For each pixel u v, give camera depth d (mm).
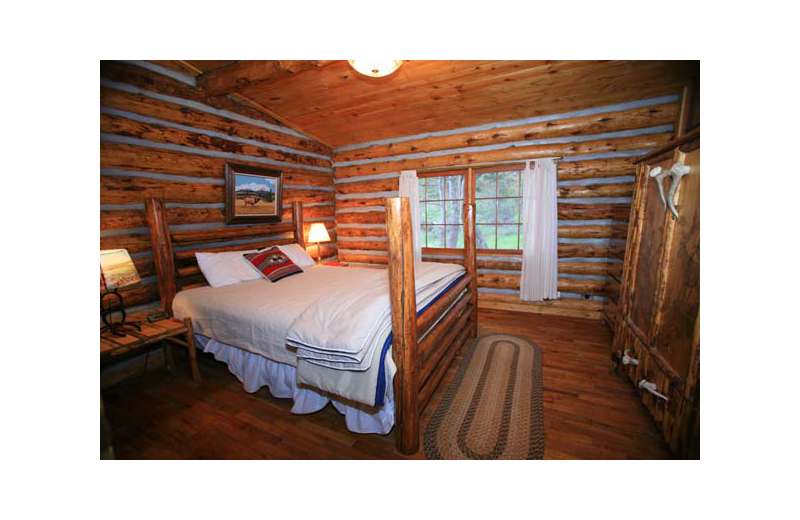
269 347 1987
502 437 1709
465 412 1928
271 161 3736
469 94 3139
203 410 2006
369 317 1641
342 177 4793
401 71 2752
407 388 1549
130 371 2457
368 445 1688
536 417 1864
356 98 3250
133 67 2385
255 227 3449
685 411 1369
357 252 4910
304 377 1788
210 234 2979
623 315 2248
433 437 1723
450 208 4355
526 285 3756
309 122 3846
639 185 2109
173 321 2305
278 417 1934
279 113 3605
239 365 2271
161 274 2502
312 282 2719
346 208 4906
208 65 2686
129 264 2064
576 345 2881
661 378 1616
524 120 3639
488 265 4055
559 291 3734
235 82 2656
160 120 2596
